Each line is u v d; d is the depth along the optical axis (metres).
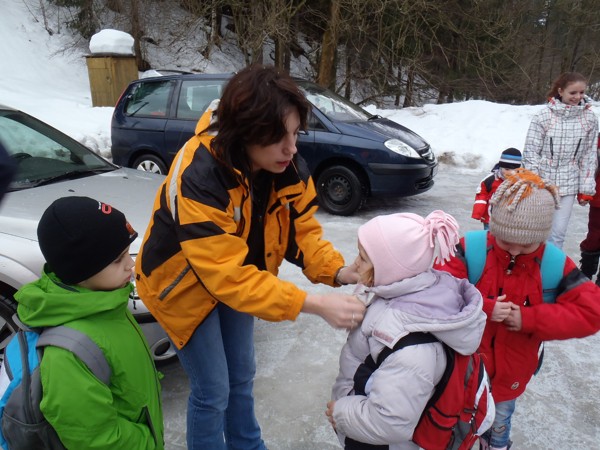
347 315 1.42
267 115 1.33
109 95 10.92
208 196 1.40
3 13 14.71
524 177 1.67
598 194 3.80
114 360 1.28
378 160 5.68
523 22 17.25
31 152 3.53
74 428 1.18
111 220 1.28
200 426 1.80
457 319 1.33
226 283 1.42
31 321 1.24
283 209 1.74
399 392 1.32
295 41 16.48
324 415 2.52
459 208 6.39
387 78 16.16
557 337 1.71
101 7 15.99
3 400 1.20
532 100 18.64
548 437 2.39
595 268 4.03
